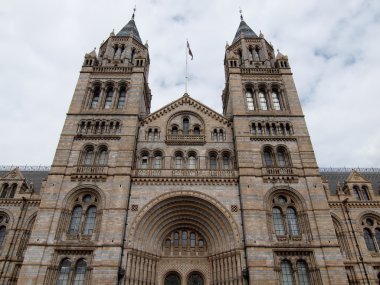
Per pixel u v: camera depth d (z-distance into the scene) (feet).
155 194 123.65
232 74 160.15
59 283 106.22
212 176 128.16
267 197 122.11
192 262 123.03
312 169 129.59
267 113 147.54
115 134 138.41
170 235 128.47
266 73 162.09
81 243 111.24
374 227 147.23
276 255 110.42
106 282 102.22
